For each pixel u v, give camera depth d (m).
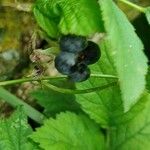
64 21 0.12
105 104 0.20
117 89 0.20
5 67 0.20
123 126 0.20
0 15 0.19
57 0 0.13
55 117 0.21
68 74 0.13
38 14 0.13
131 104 0.11
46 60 0.15
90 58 0.13
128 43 0.11
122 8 0.22
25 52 0.20
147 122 0.20
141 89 0.11
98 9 0.12
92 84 0.19
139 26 0.23
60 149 0.19
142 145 0.20
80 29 0.12
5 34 0.20
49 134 0.19
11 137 0.18
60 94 0.21
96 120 0.20
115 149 0.20
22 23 0.19
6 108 0.21
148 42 0.24
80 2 0.12
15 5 0.19
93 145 0.20
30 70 0.20
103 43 0.18
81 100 0.20
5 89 0.20
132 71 0.11
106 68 0.18
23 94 0.21
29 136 0.18
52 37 0.14
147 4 0.22
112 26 0.11
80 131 0.20
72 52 0.13
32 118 0.20
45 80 0.15
